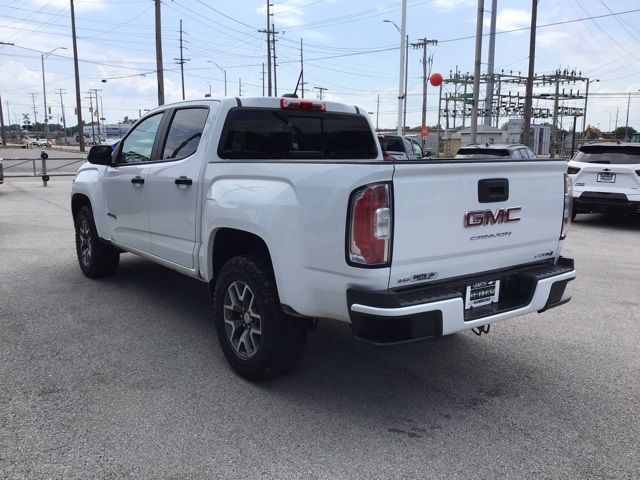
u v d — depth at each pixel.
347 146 5.40
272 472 2.96
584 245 9.87
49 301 5.87
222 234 4.26
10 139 136.50
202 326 5.20
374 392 3.94
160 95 33.09
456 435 3.38
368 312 3.11
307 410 3.65
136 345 4.71
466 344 4.92
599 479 2.96
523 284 3.86
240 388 3.94
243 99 4.61
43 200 15.03
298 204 3.44
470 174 3.46
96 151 5.70
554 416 3.64
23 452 3.10
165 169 4.84
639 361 4.59
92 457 3.06
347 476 2.94
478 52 23.17
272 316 3.77
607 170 11.34
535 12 27.41
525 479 2.95
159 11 32.47
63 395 3.78
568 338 5.11
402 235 3.18
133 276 6.95
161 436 3.29
